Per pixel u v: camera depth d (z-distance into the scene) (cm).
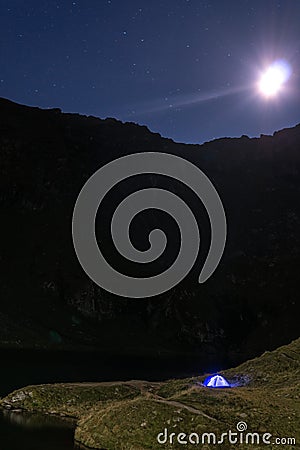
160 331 10406
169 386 3069
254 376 3125
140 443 1891
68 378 4197
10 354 5878
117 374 4938
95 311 10012
